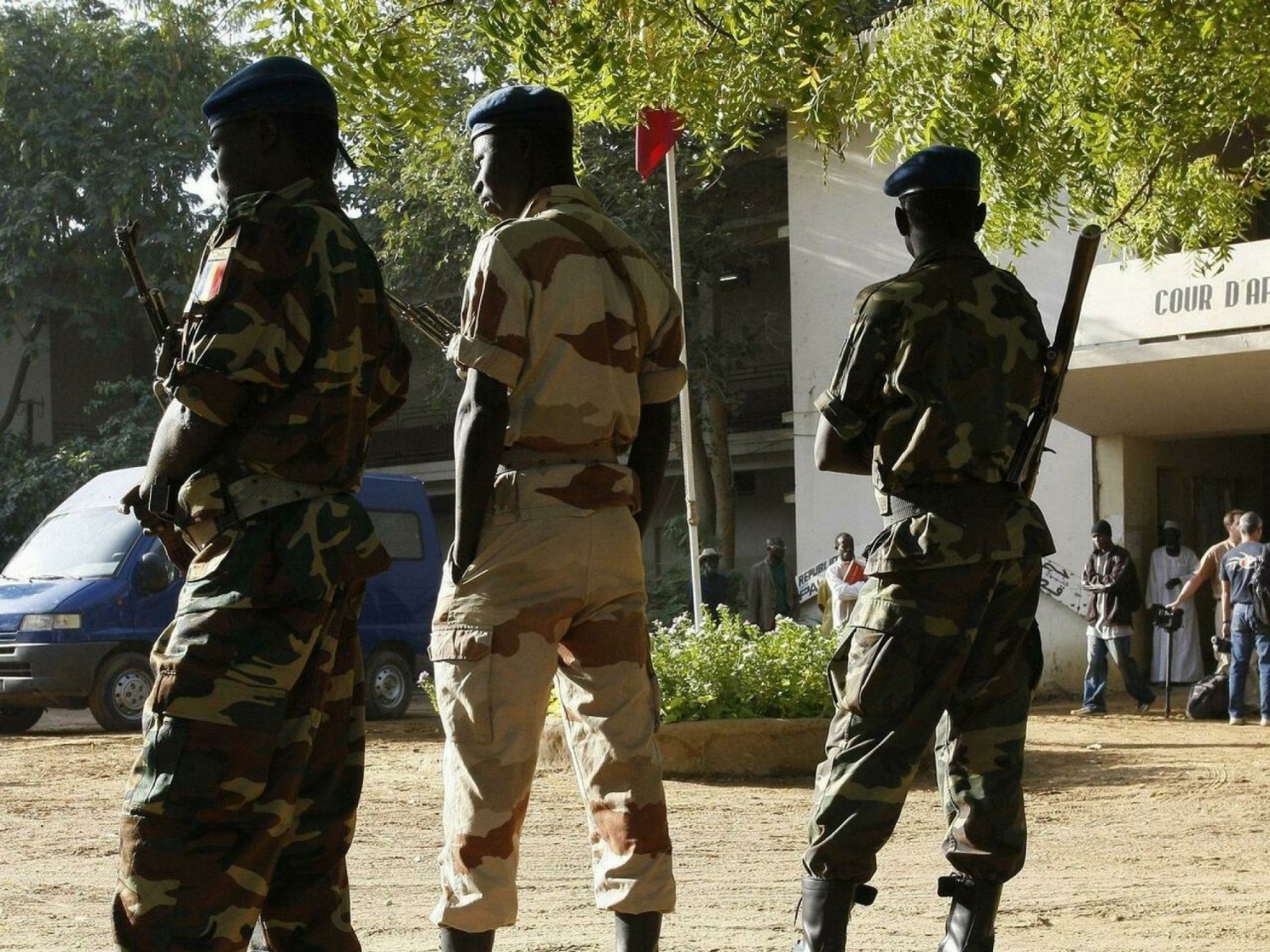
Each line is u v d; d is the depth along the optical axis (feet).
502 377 12.83
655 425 14.20
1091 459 68.54
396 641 59.36
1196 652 66.85
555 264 13.12
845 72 28.25
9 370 106.22
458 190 74.79
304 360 11.41
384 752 45.34
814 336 75.31
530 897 22.17
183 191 93.35
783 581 69.97
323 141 12.06
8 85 90.84
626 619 13.41
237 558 11.12
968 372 14.89
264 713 11.08
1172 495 71.61
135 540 53.57
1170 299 59.72
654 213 81.46
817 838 14.60
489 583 13.05
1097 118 30.32
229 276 11.18
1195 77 29.66
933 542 14.53
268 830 11.19
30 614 50.85
